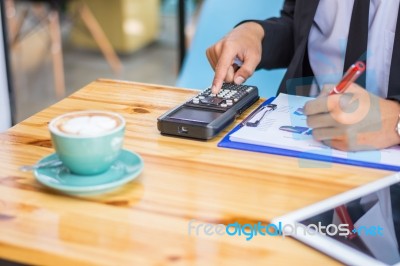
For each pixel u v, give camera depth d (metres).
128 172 0.80
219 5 2.01
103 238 0.66
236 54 1.13
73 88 3.53
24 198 0.75
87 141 0.75
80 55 4.14
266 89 1.76
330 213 0.71
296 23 1.33
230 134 0.94
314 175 0.81
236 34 1.22
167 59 4.11
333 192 0.77
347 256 0.62
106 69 3.87
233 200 0.75
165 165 0.84
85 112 0.83
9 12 4.29
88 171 0.78
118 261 0.62
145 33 4.33
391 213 0.71
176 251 0.64
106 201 0.74
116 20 4.08
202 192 0.77
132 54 4.20
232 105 1.01
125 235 0.67
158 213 0.71
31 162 0.85
